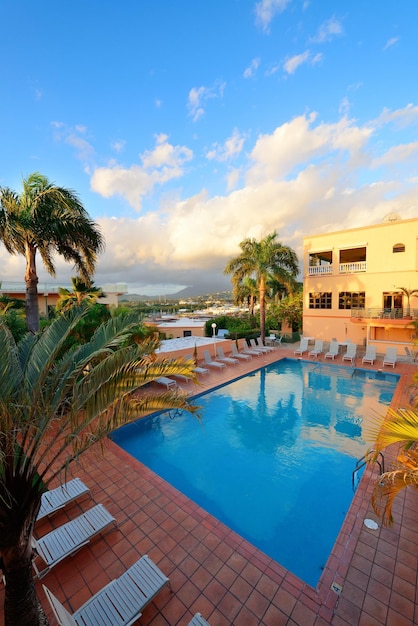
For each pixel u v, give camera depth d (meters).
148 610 3.64
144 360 3.53
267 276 22.09
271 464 7.71
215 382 13.98
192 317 41.59
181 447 8.62
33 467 3.13
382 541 4.61
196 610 3.63
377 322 19.36
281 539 5.27
